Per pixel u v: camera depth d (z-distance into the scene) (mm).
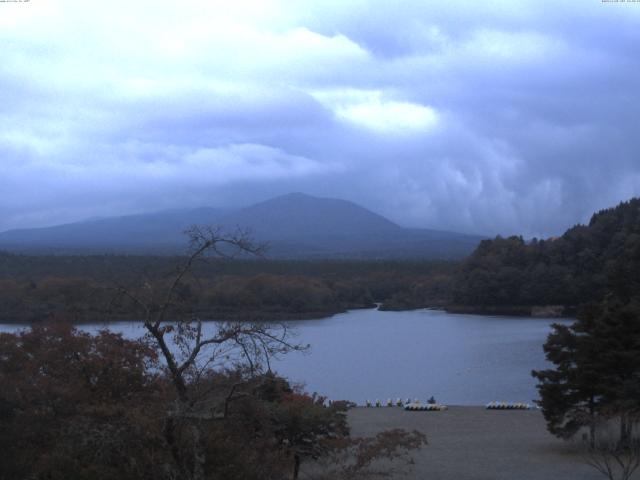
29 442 18938
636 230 141750
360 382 63625
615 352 29906
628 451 29000
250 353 15688
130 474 14773
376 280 187375
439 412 43062
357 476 21766
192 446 14977
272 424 19797
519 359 78312
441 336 105125
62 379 20391
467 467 28641
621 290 76500
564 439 31719
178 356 19359
